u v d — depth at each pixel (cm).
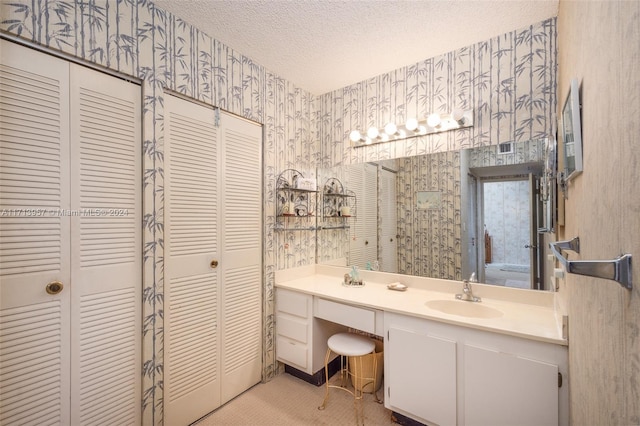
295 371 234
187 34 176
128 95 153
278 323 231
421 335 158
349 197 256
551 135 160
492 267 188
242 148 212
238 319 208
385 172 236
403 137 226
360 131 250
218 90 194
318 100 277
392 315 170
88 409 137
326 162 272
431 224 213
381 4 160
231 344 203
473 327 142
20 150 120
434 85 211
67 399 131
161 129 165
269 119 231
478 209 194
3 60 116
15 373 118
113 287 147
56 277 129
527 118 177
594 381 74
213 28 181
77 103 135
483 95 192
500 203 186
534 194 175
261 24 177
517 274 180
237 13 167
